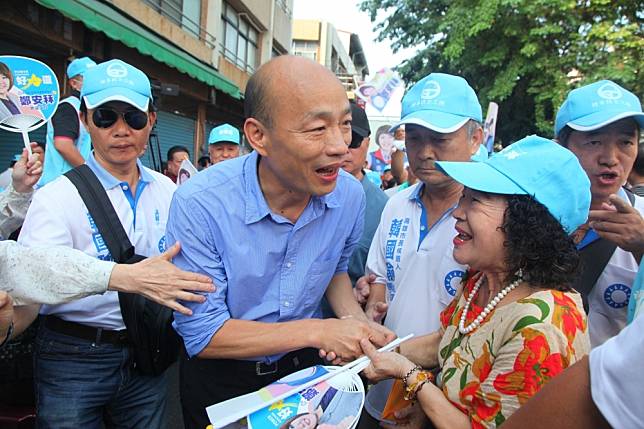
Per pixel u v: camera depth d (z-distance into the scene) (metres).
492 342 1.25
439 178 1.84
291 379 1.36
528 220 1.23
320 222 1.56
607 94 1.83
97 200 1.93
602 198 1.92
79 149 3.19
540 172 1.26
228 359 1.57
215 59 11.12
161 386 2.21
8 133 5.66
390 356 1.42
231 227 1.46
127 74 2.03
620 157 1.85
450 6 10.21
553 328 1.14
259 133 1.35
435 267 1.85
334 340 1.43
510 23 9.03
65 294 1.52
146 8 8.03
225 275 1.52
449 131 1.76
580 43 8.61
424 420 1.56
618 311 1.83
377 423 2.00
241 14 13.15
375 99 9.14
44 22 5.40
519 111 10.30
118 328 1.97
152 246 2.15
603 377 0.76
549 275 1.24
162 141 9.25
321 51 28.22
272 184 1.43
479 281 1.44
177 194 1.50
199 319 1.46
